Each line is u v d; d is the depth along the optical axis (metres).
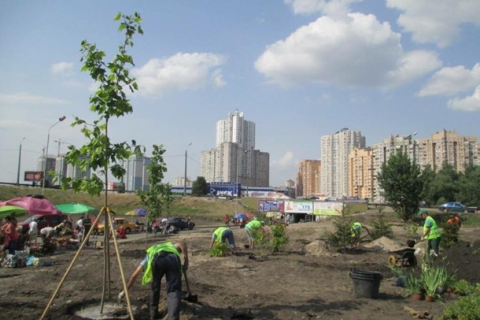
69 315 7.66
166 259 7.18
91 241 26.56
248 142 130.25
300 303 9.21
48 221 28.95
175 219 45.16
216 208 76.38
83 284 11.06
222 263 15.39
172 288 7.12
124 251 19.58
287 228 35.03
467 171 76.25
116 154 7.63
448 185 71.56
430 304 9.25
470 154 102.69
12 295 9.64
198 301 8.84
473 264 12.30
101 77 7.71
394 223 39.72
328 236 20.36
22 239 18.73
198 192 100.12
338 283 11.99
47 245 19.78
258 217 52.88
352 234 19.92
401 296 10.12
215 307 8.59
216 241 17.81
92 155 7.38
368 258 17.38
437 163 104.56
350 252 19.62
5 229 16.28
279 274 13.27
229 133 128.62
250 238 20.09
